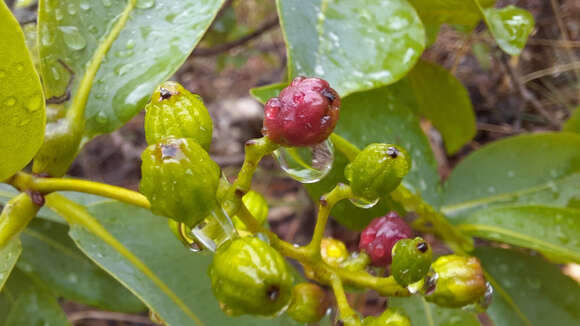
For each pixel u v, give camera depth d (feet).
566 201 0.63
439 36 1.11
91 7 0.48
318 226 0.40
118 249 0.47
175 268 0.47
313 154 0.41
